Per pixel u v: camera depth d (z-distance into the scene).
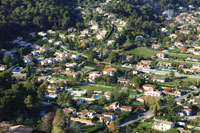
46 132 187.12
